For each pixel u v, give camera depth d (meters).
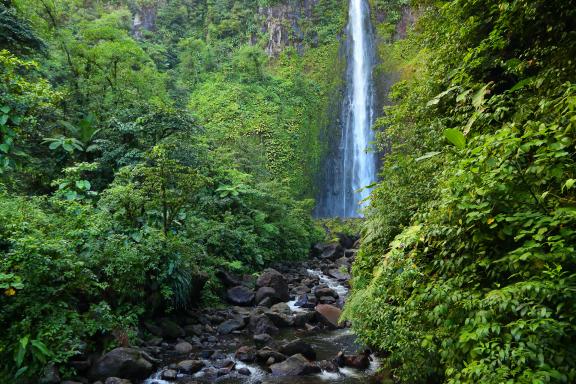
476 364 2.50
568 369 2.24
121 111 12.28
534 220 2.90
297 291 11.00
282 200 16.36
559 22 4.40
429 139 5.75
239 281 10.47
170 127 11.58
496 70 5.95
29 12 13.16
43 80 8.70
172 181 8.06
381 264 5.00
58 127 11.63
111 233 6.88
